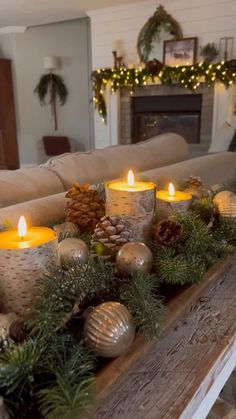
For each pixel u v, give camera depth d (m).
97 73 4.37
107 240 0.71
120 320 0.58
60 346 0.55
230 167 1.63
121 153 1.31
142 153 1.38
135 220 0.76
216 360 0.63
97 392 0.54
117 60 4.25
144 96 4.36
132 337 0.58
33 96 5.23
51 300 0.58
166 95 4.22
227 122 3.63
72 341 0.57
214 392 0.64
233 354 0.69
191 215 0.83
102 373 0.56
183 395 0.57
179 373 0.61
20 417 0.52
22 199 0.97
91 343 0.57
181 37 3.95
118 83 4.25
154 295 0.66
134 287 0.64
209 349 0.65
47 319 0.56
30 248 0.61
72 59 4.95
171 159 1.53
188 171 1.32
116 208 0.77
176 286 0.73
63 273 0.63
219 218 0.87
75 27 4.80
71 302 0.60
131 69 4.11
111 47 4.39
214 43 3.80
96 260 0.69
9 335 0.56
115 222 0.72
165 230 0.75
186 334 0.68
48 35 4.94
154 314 0.61
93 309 0.59
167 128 4.39
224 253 0.80
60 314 0.58
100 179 1.17
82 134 5.21
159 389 0.58
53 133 5.34
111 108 4.49
